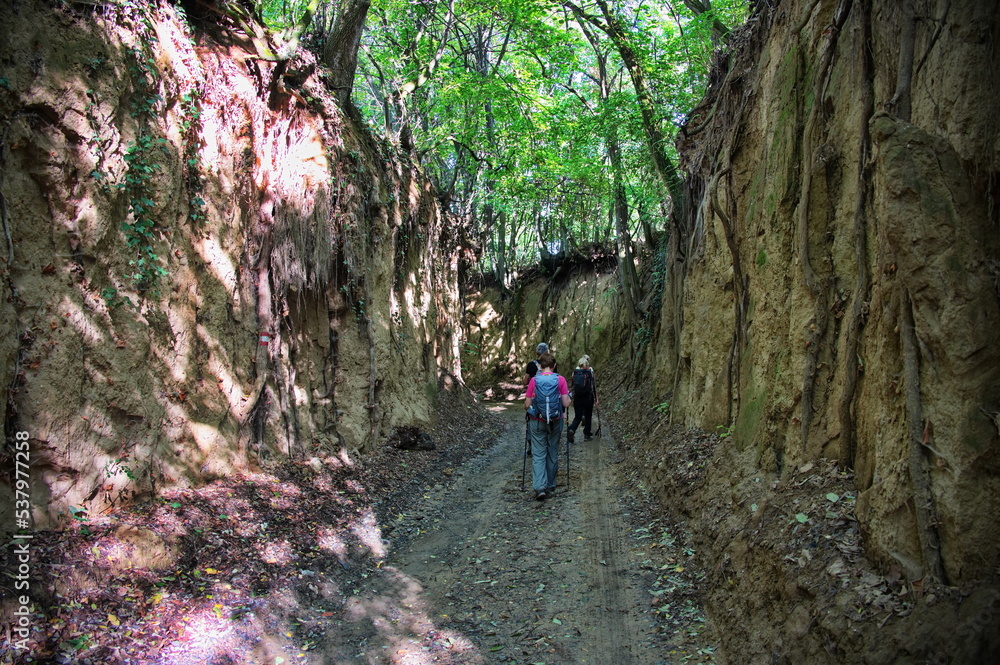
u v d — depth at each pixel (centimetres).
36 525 461
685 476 736
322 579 571
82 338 520
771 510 485
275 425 787
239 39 821
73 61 526
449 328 1817
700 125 1053
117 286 562
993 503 299
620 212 1969
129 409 559
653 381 1351
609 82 2050
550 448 890
